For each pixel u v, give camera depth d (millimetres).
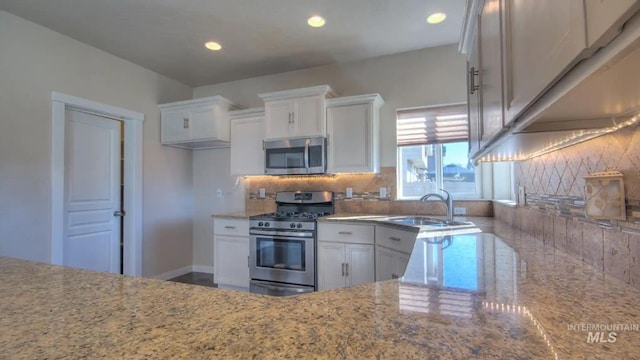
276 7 2529
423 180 3434
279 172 3439
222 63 3629
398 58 3428
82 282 995
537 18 700
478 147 1598
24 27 2666
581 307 748
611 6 417
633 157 884
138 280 1017
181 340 609
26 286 957
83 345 597
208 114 3734
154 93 3855
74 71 3027
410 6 2523
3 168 2523
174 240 4082
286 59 3537
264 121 3607
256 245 3316
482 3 1450
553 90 670
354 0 2443
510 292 860
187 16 2652
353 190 3568
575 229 1242
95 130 3326
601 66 493
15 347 592
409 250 2434
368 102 3201
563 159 1345
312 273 3084
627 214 911
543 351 547
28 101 2680
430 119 3338
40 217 2738
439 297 825
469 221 2646
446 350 551
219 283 3531
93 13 2590
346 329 640
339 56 3471
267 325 667
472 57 1826
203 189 4332
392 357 530
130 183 3578
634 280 877
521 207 2010
